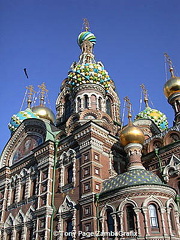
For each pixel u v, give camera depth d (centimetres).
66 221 2602
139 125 3862
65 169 2888
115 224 2202
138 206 2164
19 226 3053
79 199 2519
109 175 2734
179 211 2322
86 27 5262
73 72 3812
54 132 3300
